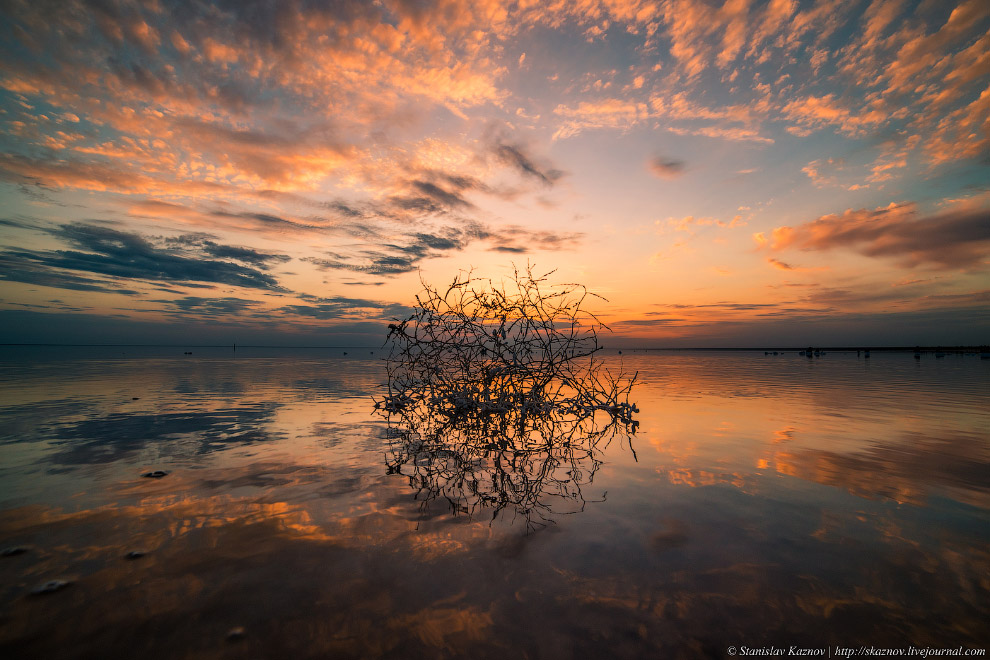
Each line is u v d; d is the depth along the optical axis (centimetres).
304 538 247
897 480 362
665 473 385
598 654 158
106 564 215
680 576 210
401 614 179
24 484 338
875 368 2180
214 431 547
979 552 236
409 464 410
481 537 252
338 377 1413
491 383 579
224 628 169
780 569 217
